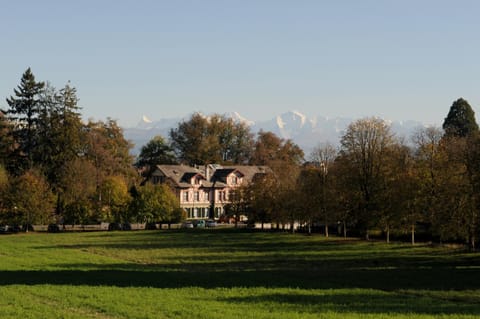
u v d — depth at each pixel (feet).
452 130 399.24
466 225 225.15
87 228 412.57
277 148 615.57
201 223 450.71
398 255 239.50
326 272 183.73
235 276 170.40
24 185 379.76
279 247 277.64
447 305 123.34
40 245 287.07
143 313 109.40
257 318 106.11
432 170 266.16
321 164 340.18
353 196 304.71
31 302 120.67
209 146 581.53
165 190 428.97
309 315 109.81
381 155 301.63
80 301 121.90
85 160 437.17
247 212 409.49
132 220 416.87
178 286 147.74
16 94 444.14
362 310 116.16
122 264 209.05
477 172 218.59
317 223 399.85
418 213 268.62
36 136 440.86
